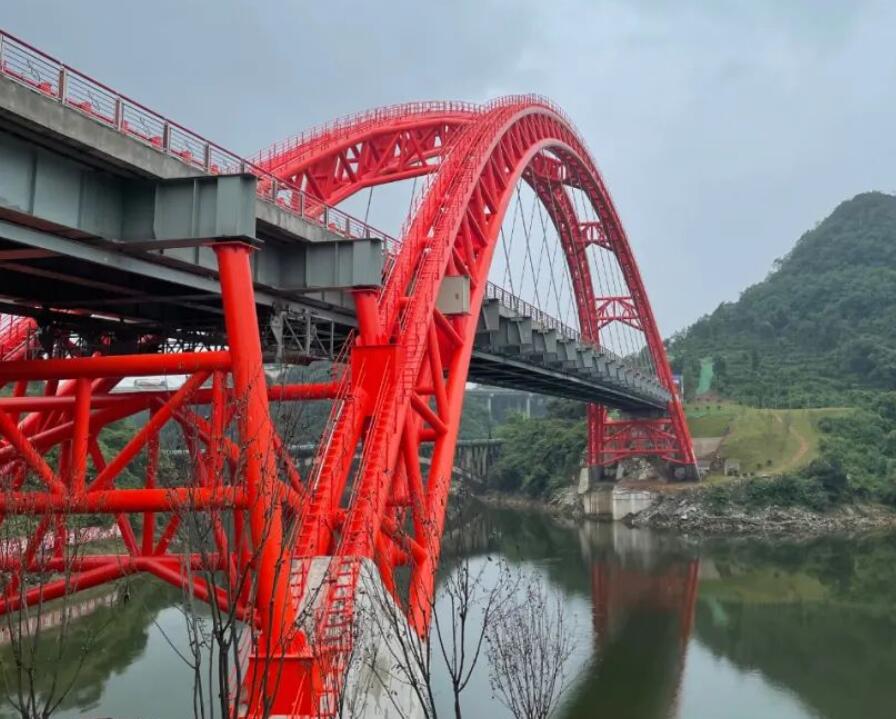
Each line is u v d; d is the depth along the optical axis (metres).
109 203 18.88
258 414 17.69
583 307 102.62
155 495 18.50
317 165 54.16
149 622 44.41
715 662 43.59
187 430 21.42
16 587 18.50
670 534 92.94
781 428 119.44
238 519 16.91
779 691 39.19
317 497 20.28
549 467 128.62
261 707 14.31
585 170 81.00
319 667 14.96
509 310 48.50
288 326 26.59
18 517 18.98
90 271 23.00
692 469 109.62
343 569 18.58
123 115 18.70
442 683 36.41
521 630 33.88
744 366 168.50
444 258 30.91
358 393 23.44
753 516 98.31
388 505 23.92
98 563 22.88
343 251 25.03
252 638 14.44
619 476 116.00
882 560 74.38
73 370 19.73
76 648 39.75
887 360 156.75
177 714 32.62
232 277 18.66
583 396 92.94
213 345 32.84
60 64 16.97
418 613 21.08
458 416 30.89
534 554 76.31
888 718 36.19
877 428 120.38
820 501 100.19
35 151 17.12
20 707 11.01
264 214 22.59
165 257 20.25
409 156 61.03
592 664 42.41
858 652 45.75
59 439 24.02
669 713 36.09
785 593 60.28
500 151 47.59
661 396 104.44
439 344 33.50
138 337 31.09
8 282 24.62
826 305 194.25
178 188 18.91
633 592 60.09
